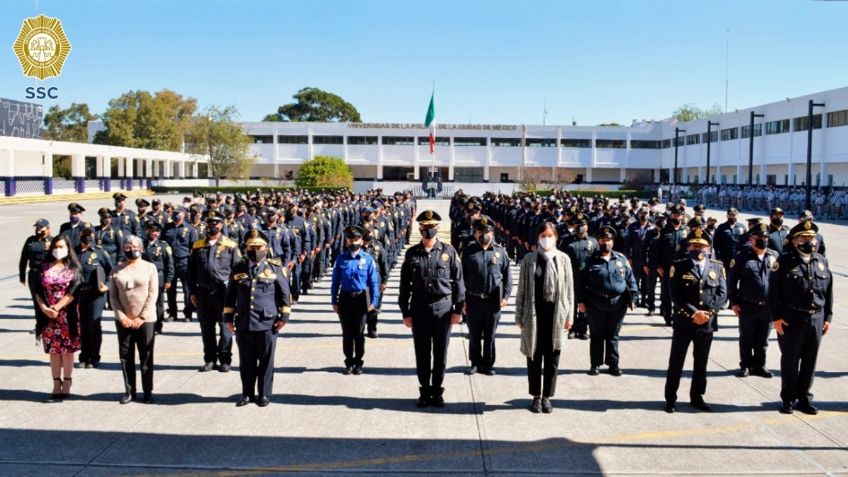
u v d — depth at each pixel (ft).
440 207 166.09
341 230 60.54
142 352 24.31
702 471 18.72
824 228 105.40
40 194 171.53
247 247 24.09
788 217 130.72
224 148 239.91
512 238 63.10
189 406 24.08
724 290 23.89
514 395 25.50
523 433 21.57
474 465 19.08
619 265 27.96
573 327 34.81
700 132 230.07
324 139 261.24
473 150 261.03
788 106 174.70
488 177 264.93
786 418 23.00
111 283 24.21
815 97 161.79
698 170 237.25
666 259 37.81
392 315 40.88
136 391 25.40
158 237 35.58
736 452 20.07
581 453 19.97
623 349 32.58
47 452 19.92
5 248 74.13
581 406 24.22
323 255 54.80
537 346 23.41
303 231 46.29
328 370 28.84
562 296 23.30
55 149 175.32
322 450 20.16
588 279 28.04
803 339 23.18
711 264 23.88
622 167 263.90
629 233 43.42
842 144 151.84
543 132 260.42
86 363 28.99
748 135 196.54
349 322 28.17
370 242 36.60
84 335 28.86
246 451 20.07
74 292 24.61
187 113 307.58
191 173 275.39
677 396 25.40
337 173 213.46
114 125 267.18
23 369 28.60
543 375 23.73
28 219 112.68
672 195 198.49
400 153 260.42
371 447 20.39
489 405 24.34
